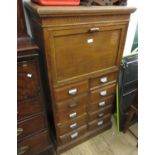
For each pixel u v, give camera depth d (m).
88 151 1.41
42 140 1.16
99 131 1.55
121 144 1.48
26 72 0.83
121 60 1.24
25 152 1.12
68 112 1.20
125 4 1.05
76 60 1.00
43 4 0.79
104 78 1.22
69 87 1.07
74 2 0.86
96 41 1.00
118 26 1.03
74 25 0.86
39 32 0.87
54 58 0.90
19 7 0.83
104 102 1.38
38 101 0.97
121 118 1.54
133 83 1.45
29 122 1.01
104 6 0.92
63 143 1.36
